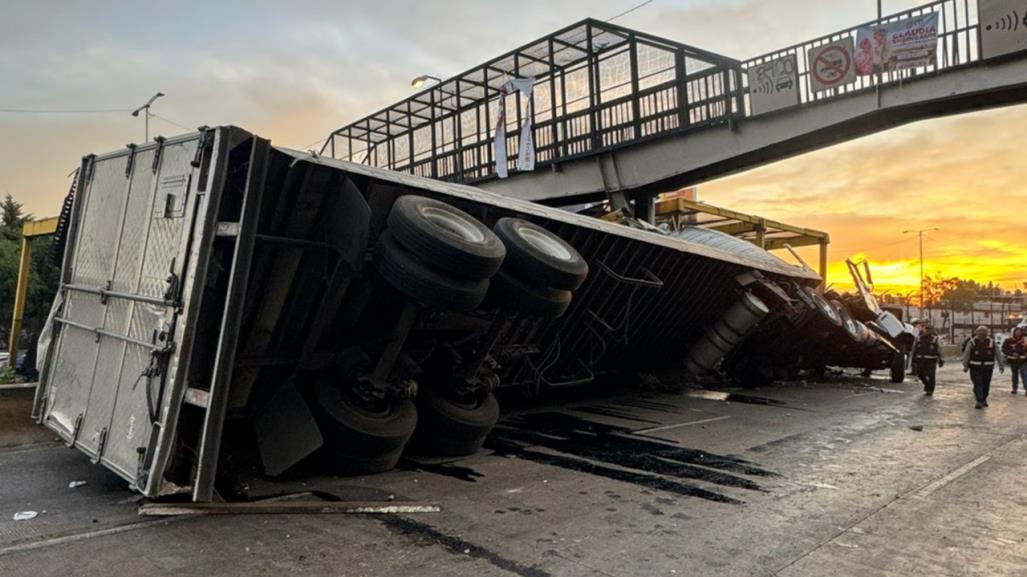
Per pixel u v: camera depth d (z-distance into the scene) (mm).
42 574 3639
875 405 11766
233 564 3842
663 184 19016
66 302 6582
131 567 3760
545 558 4027
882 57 14125
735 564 3953
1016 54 12531
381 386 5965
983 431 8938
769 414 10297
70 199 7262
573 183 20516
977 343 11789
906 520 4855
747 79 16172
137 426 4914
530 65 21250
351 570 3791
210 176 4789
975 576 3791
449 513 4938
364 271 5969
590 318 9594
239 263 4695
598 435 8297
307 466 6160
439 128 26719
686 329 12375
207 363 4980
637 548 4219
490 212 7301
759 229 23406
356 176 5660
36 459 6469
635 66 18625
